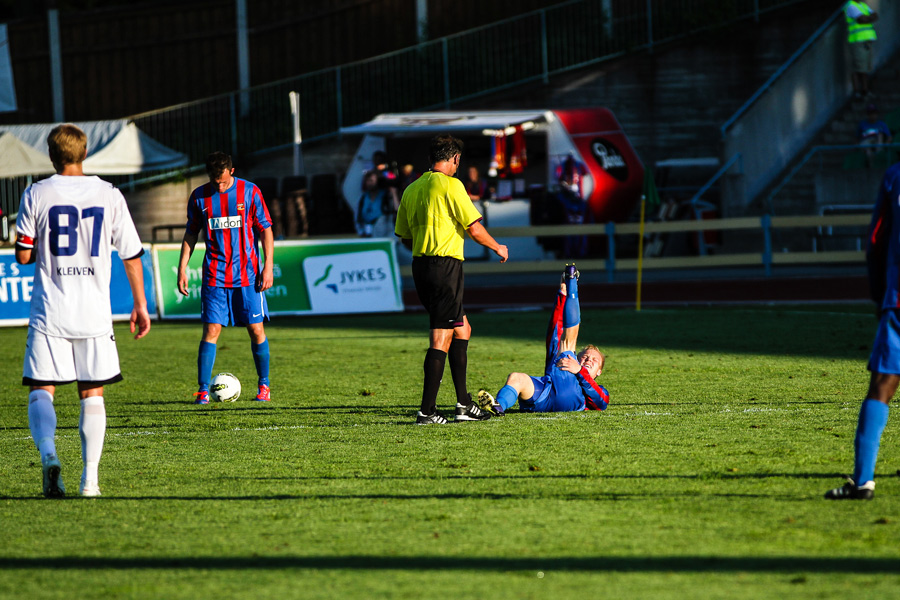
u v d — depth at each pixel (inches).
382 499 746.2
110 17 4630.9
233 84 4534.9
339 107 4025.6
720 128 3905.0
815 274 2829.7
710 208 3425.2
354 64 4175.7
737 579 545.3
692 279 2797.7
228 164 1266.0
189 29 4564.5
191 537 655.1
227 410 1205.1
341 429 1055.0
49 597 537.6
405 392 1312.7
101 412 787.4
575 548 609.0
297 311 2434.8
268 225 1291.8
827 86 3629.4
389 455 908.6
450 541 630.5
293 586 548.4
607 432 990.4
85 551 626.2
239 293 1278.3
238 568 583.5
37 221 753.0
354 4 4350.4
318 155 4057.6
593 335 1875.0
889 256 701.9
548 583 544.1
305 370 1541.6
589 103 3981.3
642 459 862.5
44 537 661.3
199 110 4239.7
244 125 4195.4
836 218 2716.5
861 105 3513.8
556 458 876.0
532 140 3604.8
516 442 951.6
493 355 1657.2
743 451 886.4
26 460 936.9
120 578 568.7
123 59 4635.8
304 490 781.9
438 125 3260.3
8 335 2156.7
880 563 569.9
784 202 3484.3
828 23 3666.3
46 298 755.4
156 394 1347.2
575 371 1128.2
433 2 4249.5
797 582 538.6
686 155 3934.5
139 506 743.1
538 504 719.1
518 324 2139.5
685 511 690.8
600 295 2642.7
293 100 3757.4
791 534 629.9
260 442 993.5
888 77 3567.9
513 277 3112.7
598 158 3385.8
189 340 1990.7
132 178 4143.7
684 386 1288.1
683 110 3929.6
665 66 3927.2
